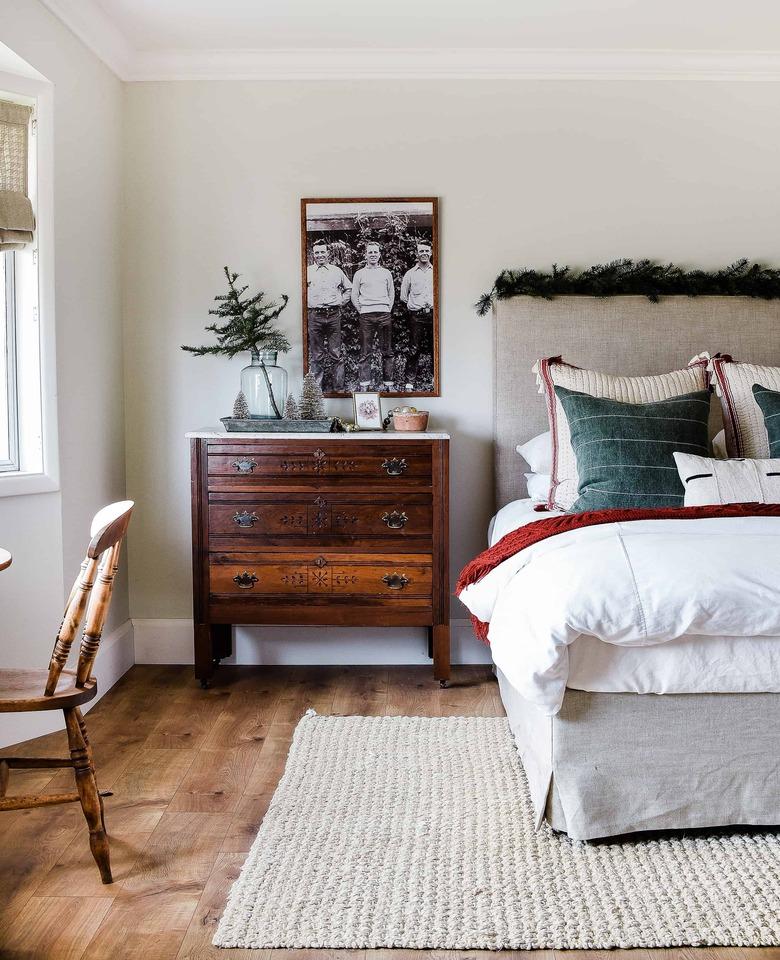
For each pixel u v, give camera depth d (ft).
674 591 6.94
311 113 12.54
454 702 11.08
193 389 12.81
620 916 6.24
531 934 6.05
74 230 10.86
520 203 12.62
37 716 9.93
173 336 12.76
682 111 12.53
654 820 7.24
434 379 12.76
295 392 12.87
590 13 11.02
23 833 7.64
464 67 12.36
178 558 12.97
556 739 7.25
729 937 6.01
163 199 12.64
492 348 12.71
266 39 11.85
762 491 9.16
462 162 12.58
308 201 12.55
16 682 6.96
